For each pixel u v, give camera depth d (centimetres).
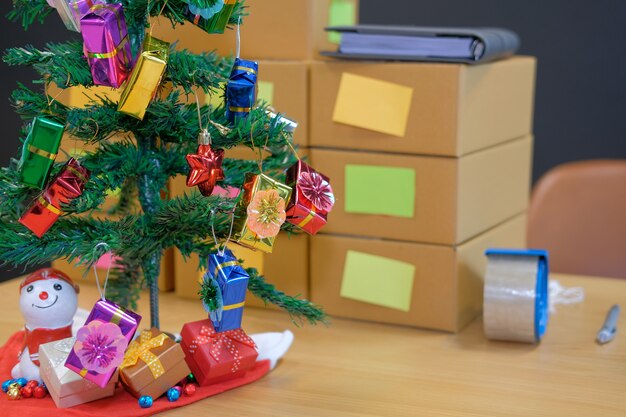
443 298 145
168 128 123
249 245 122
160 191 134
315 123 149
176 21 122
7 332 143
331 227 150
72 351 119
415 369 135
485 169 150
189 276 155
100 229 122
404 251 147
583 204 180
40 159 115
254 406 125
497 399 127
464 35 142
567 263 180
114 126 122
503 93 153
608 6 219
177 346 125
